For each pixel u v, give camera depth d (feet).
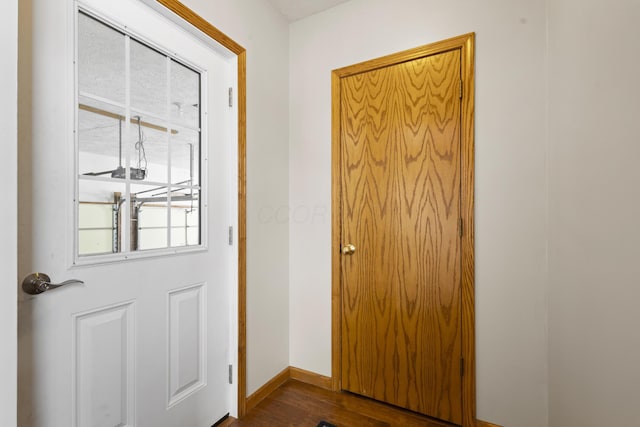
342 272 6.25
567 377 3.58
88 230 3.45
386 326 5.81
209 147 5.01
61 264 3.18
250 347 5.68
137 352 3.94
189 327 4.71
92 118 3.49
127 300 3.82
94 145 3.51
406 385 5.60
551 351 4.32
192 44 4.71
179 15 4.29
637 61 2.02
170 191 4.43
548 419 4.50
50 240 3.09
